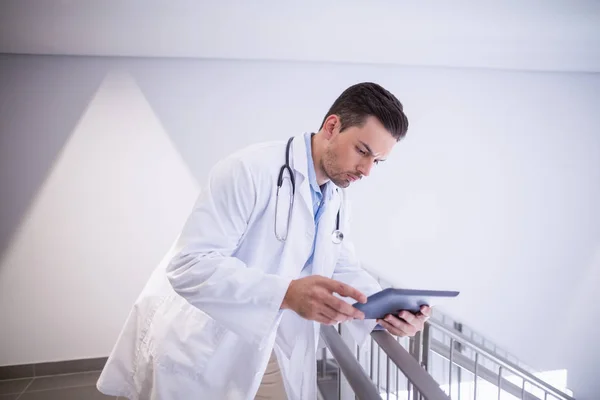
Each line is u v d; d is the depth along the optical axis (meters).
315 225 1.11
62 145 2.58
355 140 0.88
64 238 2.63
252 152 0.98
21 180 2.54
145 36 2.20
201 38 2.25
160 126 2.70
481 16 2.18
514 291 3.30
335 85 2.91
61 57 2.54
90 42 2.24
